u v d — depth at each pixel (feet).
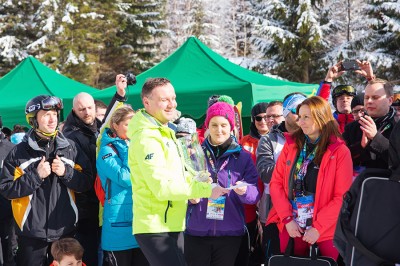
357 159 12.00
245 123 27.14
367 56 68.80
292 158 11.65
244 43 115.75
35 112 12.78
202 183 10.33
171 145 10.58
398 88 65.62
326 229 10.83
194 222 12.60
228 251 12.64
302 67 74.64
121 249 12.54
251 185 12.21
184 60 24.31
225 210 12.56
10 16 87.97
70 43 84.94
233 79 22.20
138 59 96.58
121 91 14.33
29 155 12.90
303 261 11.00
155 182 9.97
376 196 8.49
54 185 12.92
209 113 12.93
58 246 12.20
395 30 67.72
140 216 10.50
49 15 86.07
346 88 15.35
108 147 12.94
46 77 29.32
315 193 11.19
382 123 11.78
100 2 91.86
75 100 14.73
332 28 77.00
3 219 15.07
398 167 8.26
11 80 29.25
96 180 13.70
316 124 11.18
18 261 13.02
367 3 72.90
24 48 88.79
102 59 95.30
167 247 10.43
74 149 13.48
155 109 10.53
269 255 13.69
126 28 96.99
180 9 128.98
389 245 8.36
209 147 12.95
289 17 75.41
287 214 11.35
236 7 119.55
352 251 8.76
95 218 14.21
